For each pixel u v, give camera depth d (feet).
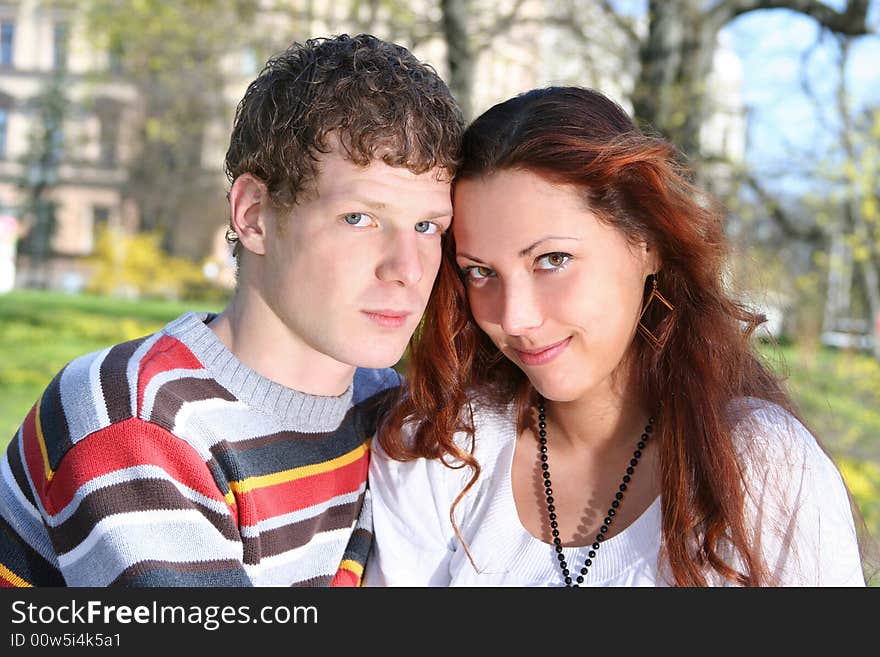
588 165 5.03
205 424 4.99
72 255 105.19
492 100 24.54
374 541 5.86
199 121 33.22
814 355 22.16
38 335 42.98
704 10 23.22
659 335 5.69
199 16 28.02
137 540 4.65
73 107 97.76
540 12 26.22
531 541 5.50
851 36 23.58
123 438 4.76
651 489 5.59
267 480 5.12
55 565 5.11
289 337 5.26
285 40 26.99
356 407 5.95
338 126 4.85
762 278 6.73
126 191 84.12
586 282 5.18
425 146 4.93
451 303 5.78
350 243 4.96
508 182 5.11
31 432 5.12
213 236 85.92
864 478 19.40
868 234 24.53
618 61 25.38
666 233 5.43
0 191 112.47
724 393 5.54
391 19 25.66
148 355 5.10
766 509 5.19
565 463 5.83
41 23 111.55
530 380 5.49
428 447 5.69
